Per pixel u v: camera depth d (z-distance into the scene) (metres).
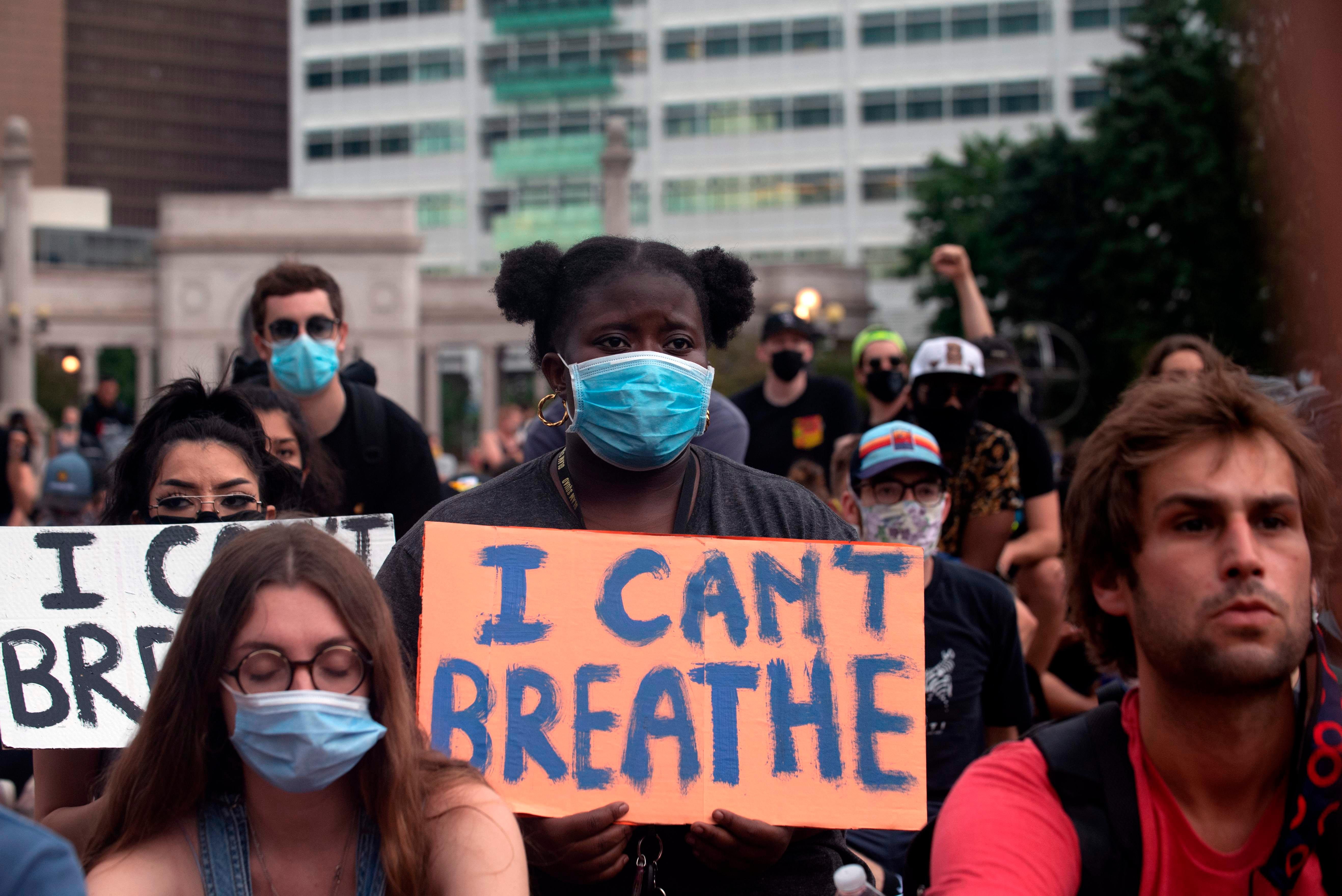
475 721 2.60
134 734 2.71
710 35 68.31
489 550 2.68
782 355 7.05
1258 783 2.00
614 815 2.51
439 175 71.31
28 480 9.53
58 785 2.94
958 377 5.05
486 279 47.16
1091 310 34.00
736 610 2.70
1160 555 1.98
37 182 115.00
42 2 114.88
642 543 2.71
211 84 122.75
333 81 72.75
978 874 1.96
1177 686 1.97
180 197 44.53
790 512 2.88
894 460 4.00
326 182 72.62
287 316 4.68
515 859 2.21
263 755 2.10
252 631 2.11
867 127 66.62
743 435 4.74
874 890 2.39
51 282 45.84
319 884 2.21
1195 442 1.97
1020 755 2.09
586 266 2.81
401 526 4.86
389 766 2.18
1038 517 5.57
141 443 3.32
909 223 62.72
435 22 71.38
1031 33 64.88
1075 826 2.00
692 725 2.64
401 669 2.22
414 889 2.16
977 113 65.38
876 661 2.70
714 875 2.66
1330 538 2.01
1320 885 1.96
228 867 2.19
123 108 119.81
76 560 2.95
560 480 2.86
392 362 44.31
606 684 2.64
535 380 56.91
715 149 68.19
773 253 67.50
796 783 2.63
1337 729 1.93
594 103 69.50
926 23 65.88
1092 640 2.22
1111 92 33.12
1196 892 1.97
